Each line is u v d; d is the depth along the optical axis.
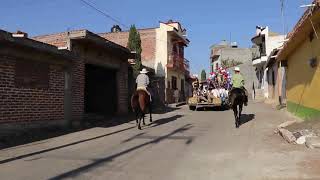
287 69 24.75
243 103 18.48
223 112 27.70
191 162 10.67
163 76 42.06
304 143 12.59
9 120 15.06
